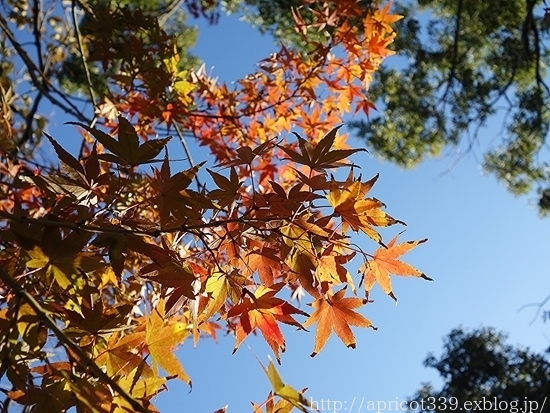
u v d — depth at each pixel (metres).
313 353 2.33
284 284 2.22
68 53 7.52
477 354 11.65
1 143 3.97
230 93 4.89
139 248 1.91
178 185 2.02
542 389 10.80
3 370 1.69
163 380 1.99
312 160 2.13
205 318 2.19
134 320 2.79
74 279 1.87
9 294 2.07
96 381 1.88
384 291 2.33
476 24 10.98
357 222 2.15
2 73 6.13
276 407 2.09
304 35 4.81
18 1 6.75
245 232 2.19
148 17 4.64
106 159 1.98
